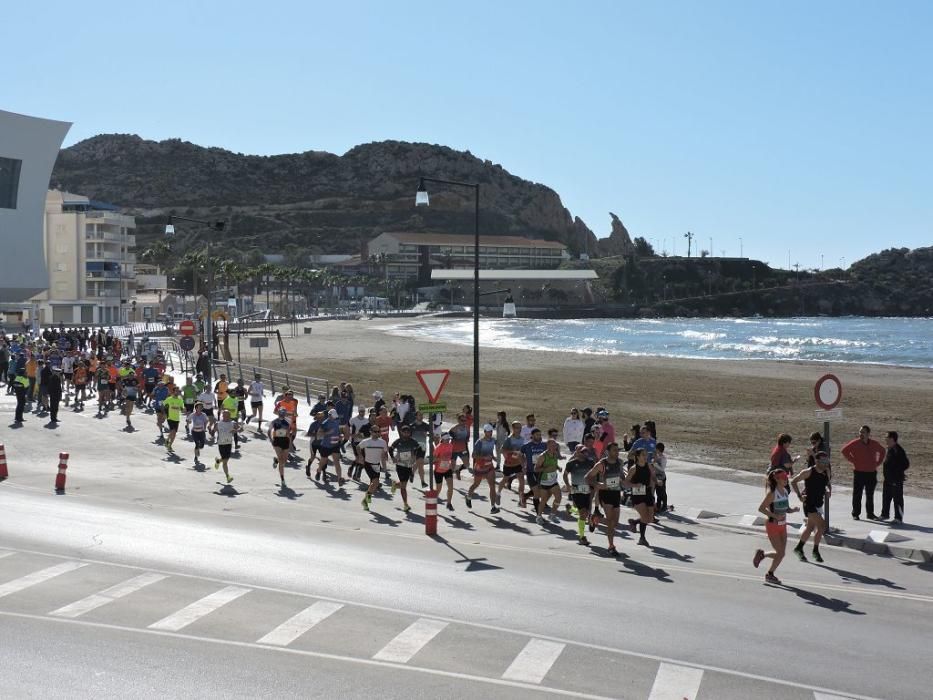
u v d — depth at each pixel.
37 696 9.41
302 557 15.52
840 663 10.59
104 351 59.41
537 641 11.28
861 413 47.16
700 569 15.28
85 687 9.66
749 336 157.50
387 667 10.32
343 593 13.30
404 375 69.81
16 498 20.80
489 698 9.41
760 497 22.14
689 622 12.15
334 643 11.14
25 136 96.19
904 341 137.50
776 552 14.30
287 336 133.50
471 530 18.41
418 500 21.89
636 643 11.25
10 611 12.38
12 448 28.91
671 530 18.70
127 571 14.42
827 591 13.93
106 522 18.22
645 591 13.73
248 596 13.11
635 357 93.62
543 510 19.23
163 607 12.57
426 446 24.64
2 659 10.52
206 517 19.09
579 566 15.33
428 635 11.47
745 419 43.75
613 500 16.27
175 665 10.34
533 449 19.73
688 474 25.97
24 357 42.31
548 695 9.52
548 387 60.84
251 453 28.92
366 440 20.50
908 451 33.91
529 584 14.02
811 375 71.38
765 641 11.37
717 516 20.00
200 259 172.62
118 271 131.88
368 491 20.39
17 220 97.81
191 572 14.40
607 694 9.57
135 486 22.86
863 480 19.36
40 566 14.70
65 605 12.65
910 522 19.16
